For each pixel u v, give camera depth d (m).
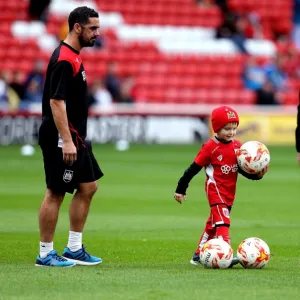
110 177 71.81
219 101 124.25
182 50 130.50
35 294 24.59
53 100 30.42
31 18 134.12
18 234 41.19
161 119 113.31
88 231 42.59
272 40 139.75
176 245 37.78
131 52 128.12
